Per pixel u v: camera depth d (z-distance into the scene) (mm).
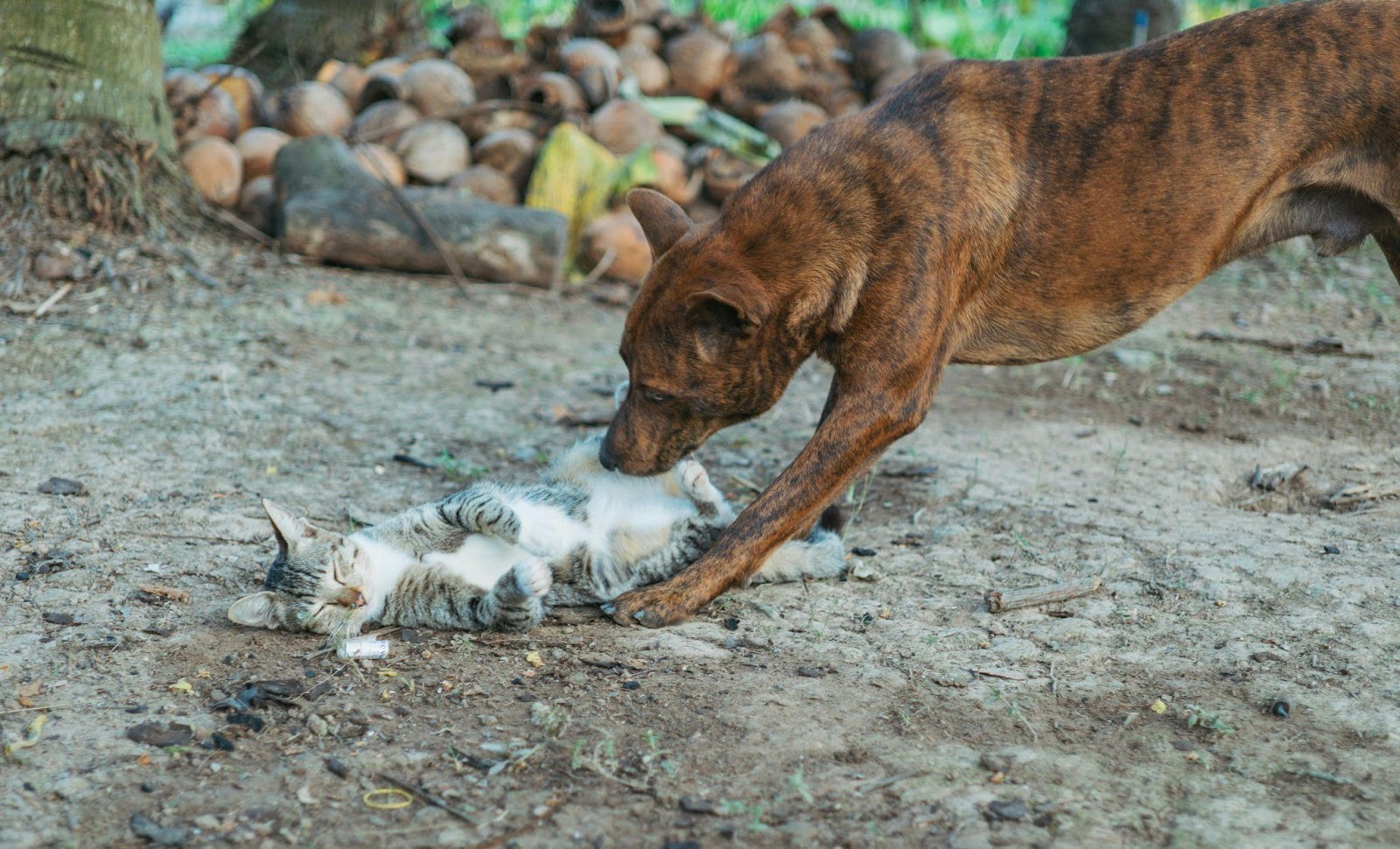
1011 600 3832
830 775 2828
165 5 14461
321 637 3541
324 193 8023
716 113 9539
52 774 2742
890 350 3686
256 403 5688
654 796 2736
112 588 3752
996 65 3951
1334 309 8383
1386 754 2934
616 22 9969
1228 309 8523
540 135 9258
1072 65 3926
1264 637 3586
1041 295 3932
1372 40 3766
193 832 2557
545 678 3324
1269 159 3797
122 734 2920
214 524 4305
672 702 3186
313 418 5598
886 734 3029
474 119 9219
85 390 5625
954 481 5105
